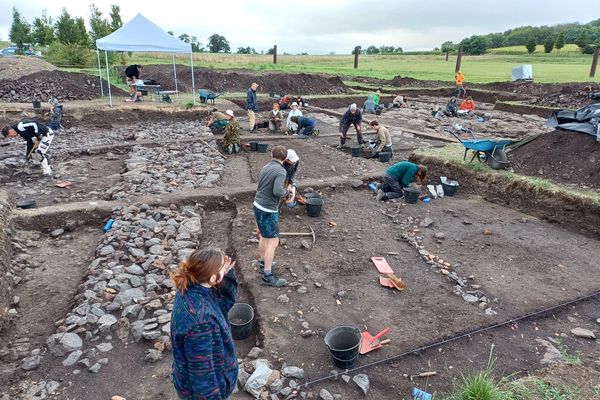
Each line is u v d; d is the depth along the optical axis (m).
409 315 5.39
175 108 19.11
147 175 10.15
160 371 4.46
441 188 9.95
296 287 5.93
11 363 4.57
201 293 2.61
